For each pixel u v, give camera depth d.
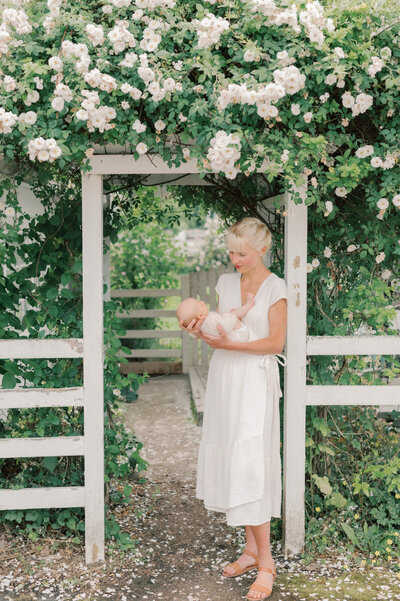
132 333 8.59
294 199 3.05
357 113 2.93
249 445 2.89
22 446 3.26
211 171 3.03
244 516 2.91
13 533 3.47
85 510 3.27
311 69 2.83
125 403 7.11
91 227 3.17
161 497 4.29
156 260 8.93
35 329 3.42
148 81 2.83
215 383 3.05
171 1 2.84
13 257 3.42
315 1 2.81
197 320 2.87
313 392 3.32
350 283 3.58
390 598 2.94
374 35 2.95
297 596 2.96
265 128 2.93
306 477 3.63
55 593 3.00
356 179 3.02
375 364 3.96
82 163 3.04
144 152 2.96
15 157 3.22
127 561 3.31
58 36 2.91
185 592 3.01
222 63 2.92
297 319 3.27
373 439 3.76
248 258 2.93
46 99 2.90
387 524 3.48
